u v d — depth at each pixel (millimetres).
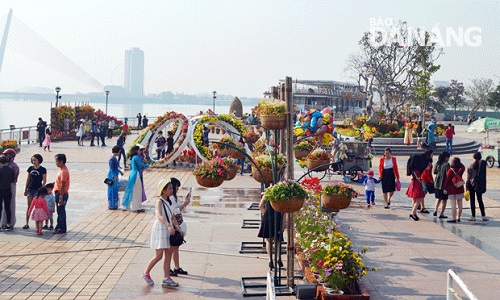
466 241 13672
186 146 29531
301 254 11406
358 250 12695
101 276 10625
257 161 11672
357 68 61781
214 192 20328
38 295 9539
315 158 18219
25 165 27609
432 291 9945
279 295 9625
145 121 58438
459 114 105562
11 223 14336
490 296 9688
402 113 65250
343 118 69688
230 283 10328
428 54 54812
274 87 13789
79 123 41656
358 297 9195
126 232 14164
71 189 20594
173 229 10039
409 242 13516
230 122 27203
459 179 15812
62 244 12930
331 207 11047
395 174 17859
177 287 10070
